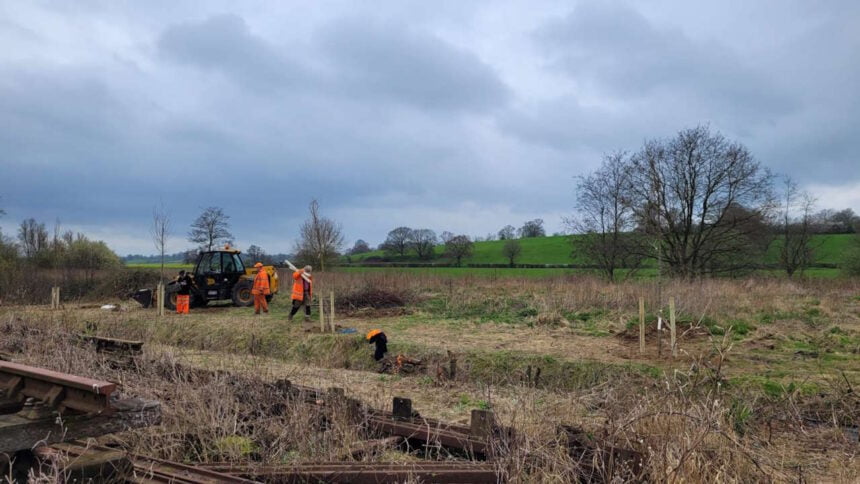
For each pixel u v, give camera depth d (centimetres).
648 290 1936
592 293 1959
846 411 764
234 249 2336
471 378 1123
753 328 1390
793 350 1183
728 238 3092
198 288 2247
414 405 816
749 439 626
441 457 616
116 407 471
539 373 1023
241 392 727
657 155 3145
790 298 1983
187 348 1441
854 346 1205
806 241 3659
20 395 479
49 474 441
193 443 614
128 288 2938
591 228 3198
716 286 2194
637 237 3138
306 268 1844
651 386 852
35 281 2877
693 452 520
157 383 783
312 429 624
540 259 5353
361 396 842
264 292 2052
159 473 507
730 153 3083
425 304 2081
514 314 1809
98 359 913
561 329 1531
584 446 571
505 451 546
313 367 1116
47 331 1126
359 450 605
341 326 1691
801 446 646
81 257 3816
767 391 859
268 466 546
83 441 539
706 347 1217
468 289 2375
